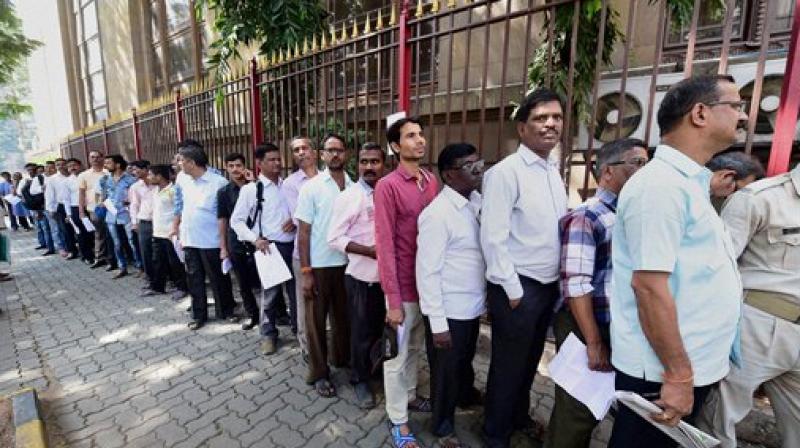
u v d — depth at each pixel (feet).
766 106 8.95
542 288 6.45
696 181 4.16
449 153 6.48
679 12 10.56
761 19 10.61
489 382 7.09
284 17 16.11
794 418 5.85
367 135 11.61
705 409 6.40
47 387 10.08
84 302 16.65
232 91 17.08
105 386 10.05
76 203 23.13
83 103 45.14
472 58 15.08
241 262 12.80
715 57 11.13
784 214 5.40
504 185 6.15
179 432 8.23
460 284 6.77
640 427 4.81
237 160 12.44
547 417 8.33
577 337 6.02
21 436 7.55
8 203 40.68
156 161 24.49
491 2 8.77
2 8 43.68
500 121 8.97
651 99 7.38
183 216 13.16
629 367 4.57
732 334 4.43
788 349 5.52
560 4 8.06
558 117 6.10
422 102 15.57
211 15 27.71
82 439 8.11
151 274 17.53
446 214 6.58
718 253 4.22
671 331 4.05
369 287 8.43
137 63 34.65
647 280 4.06
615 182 5.86
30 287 19.21
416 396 8.84
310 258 9.25
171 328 13.57
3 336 13.37
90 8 40.04
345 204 8.30
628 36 7.53
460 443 7.64
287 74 14.25
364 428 8.21
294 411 8.82
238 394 9.52
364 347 8.72
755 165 6.39
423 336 8.10
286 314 13.61
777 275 5.53
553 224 6.32
